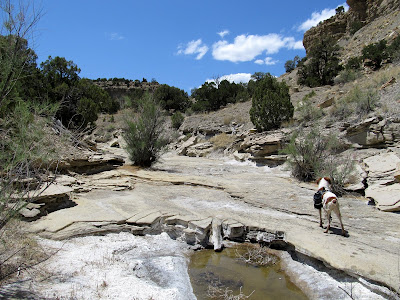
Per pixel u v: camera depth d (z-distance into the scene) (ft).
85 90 88.74
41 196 25.45
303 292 17.85
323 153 46.21
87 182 39.11
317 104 76.84
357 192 35.70
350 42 163.43
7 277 14.70
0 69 14.51
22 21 14.58
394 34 120.26
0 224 14.34
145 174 47.98
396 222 26.21
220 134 90.22
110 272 17.51
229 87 141.90
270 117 71.56
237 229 25.12
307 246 20.77
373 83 68.80
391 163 37.04
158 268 19.58
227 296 17.12
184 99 188.24
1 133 15.10
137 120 57.16
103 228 23.89
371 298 15.71
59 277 15.97
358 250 20.07
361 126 47.80
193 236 24.70
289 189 38.73
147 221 25.11
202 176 48.52
